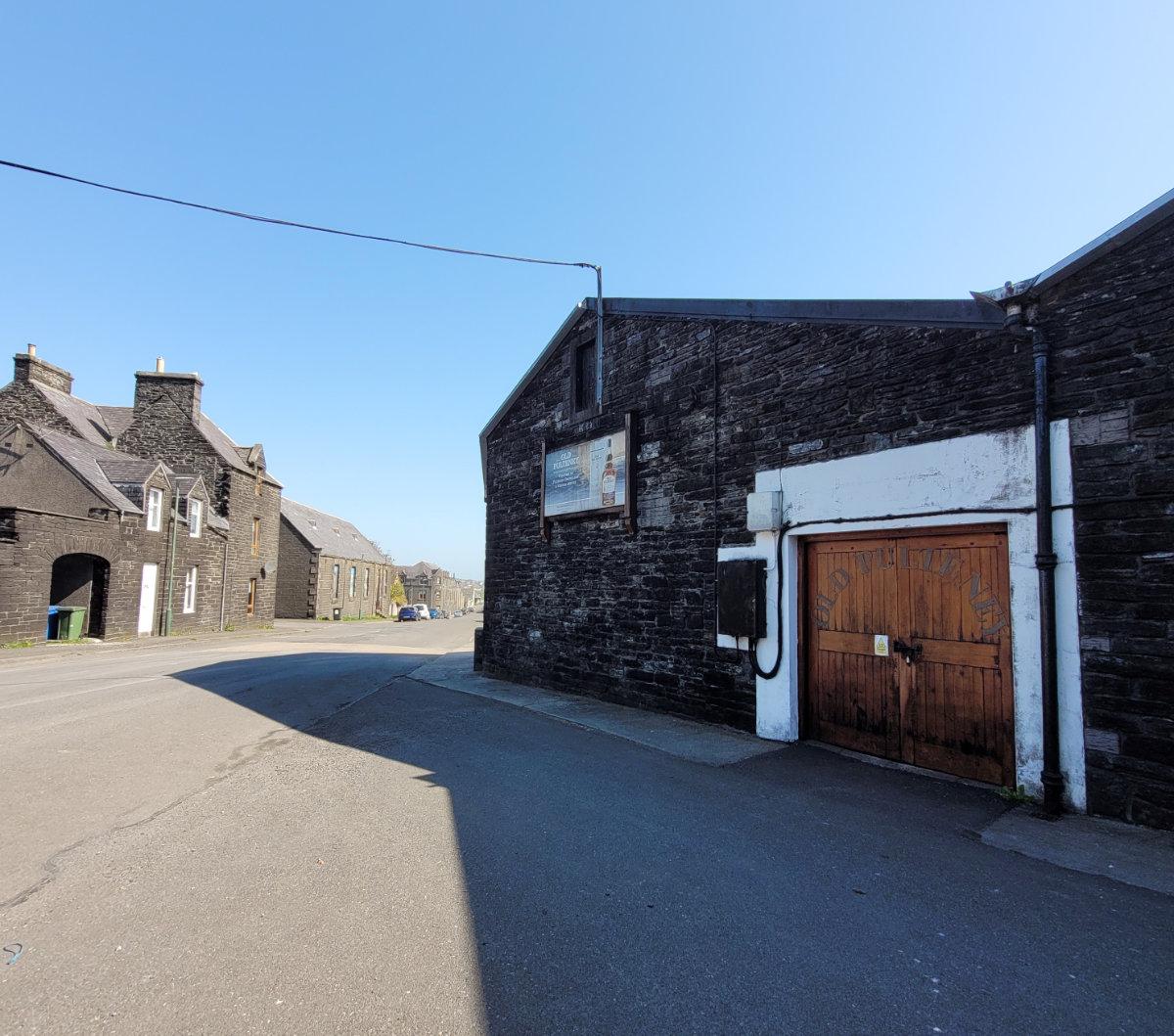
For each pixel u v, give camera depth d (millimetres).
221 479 32250
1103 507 4832
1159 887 3695
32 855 4109
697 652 8219
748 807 5012
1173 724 4457
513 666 12070
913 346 6160
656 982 2799
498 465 12977
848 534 6695
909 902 3521
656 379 9156
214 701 9586
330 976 2820
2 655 16156
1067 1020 2578
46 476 22250
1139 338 4742
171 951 3014
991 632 5566
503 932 3197
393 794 5336
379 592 65750
